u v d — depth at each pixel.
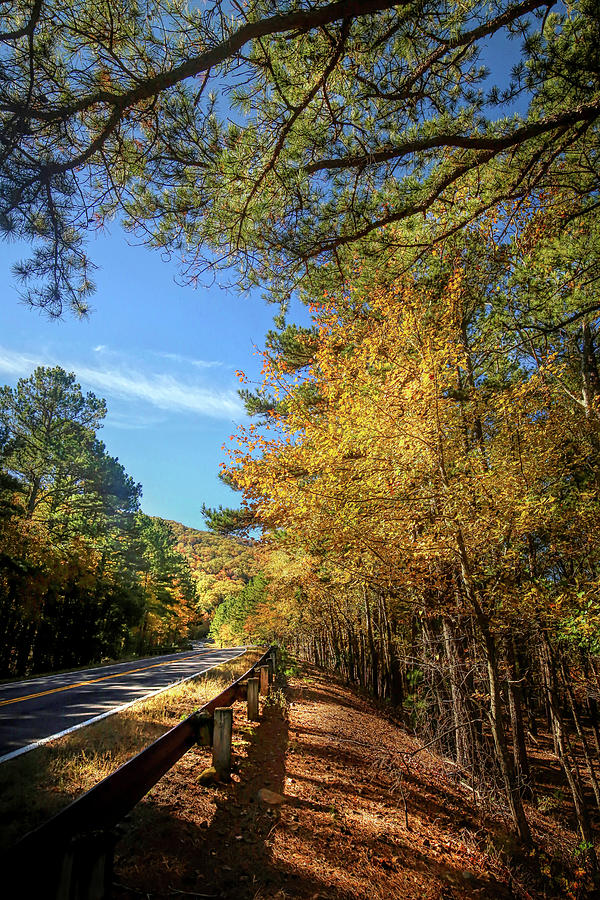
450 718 9.20
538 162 6.00
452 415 8.46
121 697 10.68
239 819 4.54
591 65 4.78
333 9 3.84
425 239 6.95
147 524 49.19
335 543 8.55
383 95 4.94
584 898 6.02
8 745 6.11
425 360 7.81
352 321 9.23
